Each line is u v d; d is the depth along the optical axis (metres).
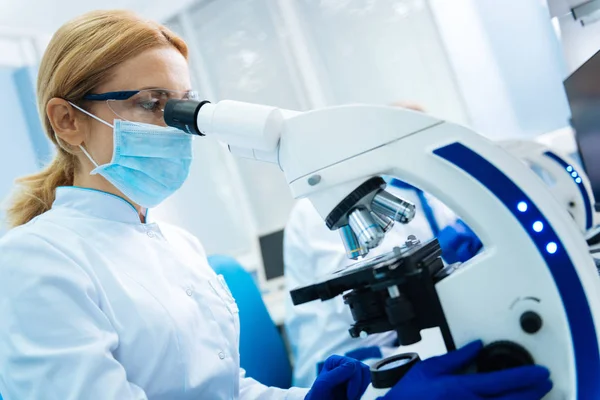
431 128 0.67
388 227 0.75
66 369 0.76
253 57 3.67
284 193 3.65
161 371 0.89
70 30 1.00
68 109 0.99
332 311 1.81
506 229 0.65
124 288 0.91
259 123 0.72
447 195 0.67
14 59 3.33
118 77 0.97
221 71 3.80
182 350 0.92
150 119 1.01
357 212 0.71
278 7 3.52
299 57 3.49
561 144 2.54
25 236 0.89
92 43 0.97
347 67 3.40
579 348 0.62
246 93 3.74
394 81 3.26
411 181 0.68
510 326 0.65
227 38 3.74
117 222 1.03
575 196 1.64
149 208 1.15
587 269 0.63
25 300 0.80
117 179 1.04
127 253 0.98
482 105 2.97
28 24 3.43
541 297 0.64
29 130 3.26
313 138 0.71
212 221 3.88
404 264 0.66
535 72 2.78
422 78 3.15
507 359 0.65
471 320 0.67
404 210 0.71
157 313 0.91
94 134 1.02
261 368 1.75
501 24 2.83
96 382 0.76
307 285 0.73
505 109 2.91
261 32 3.62
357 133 0.69
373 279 0.67
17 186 1.17
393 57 3.23
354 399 0.82
